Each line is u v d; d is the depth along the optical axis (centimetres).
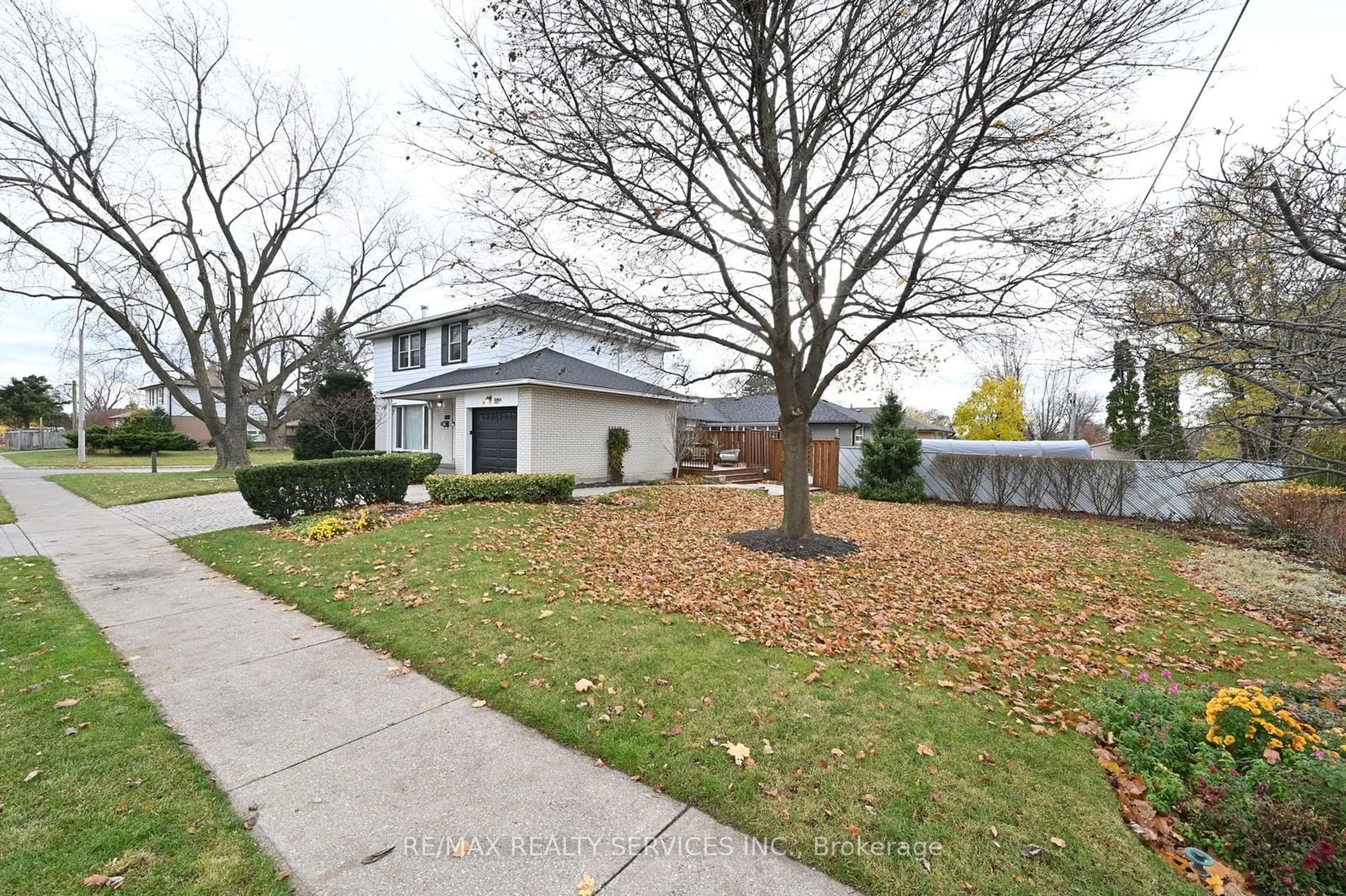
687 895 198
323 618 475
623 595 526
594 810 243
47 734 286
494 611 476
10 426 4412
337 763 274
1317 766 230
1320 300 390
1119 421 1240
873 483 1331
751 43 552
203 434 4472
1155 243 453
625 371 1906
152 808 235
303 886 199
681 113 660
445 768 271
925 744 292
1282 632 503
